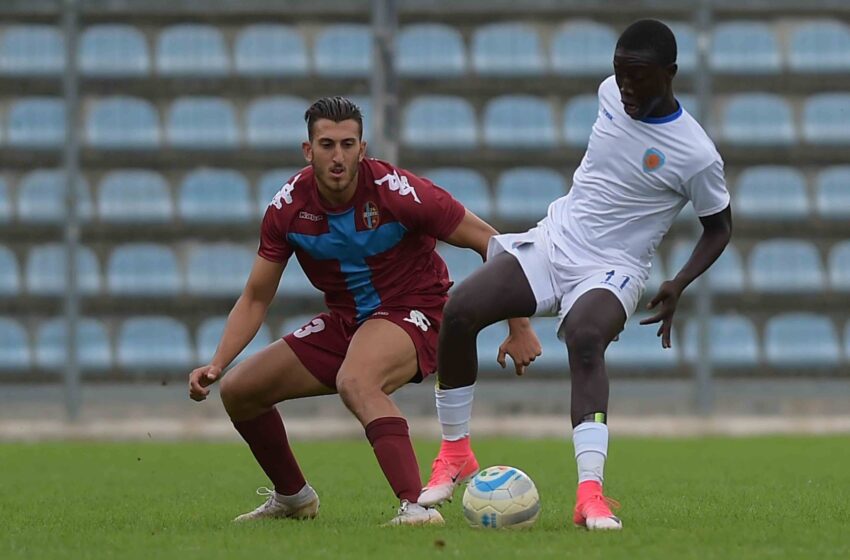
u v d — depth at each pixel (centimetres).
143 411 9244
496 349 9231
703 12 8981
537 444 6334
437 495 2316
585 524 2180
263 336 9344
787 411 9431
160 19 10081
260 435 2498
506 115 10000
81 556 1936
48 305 9475
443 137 9925
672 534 2145
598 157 2323
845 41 10169
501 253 2361
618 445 6197
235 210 9700
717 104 10000
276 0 10119
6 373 9269
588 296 2255
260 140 9850
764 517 2558
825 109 9975
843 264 9706
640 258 2325
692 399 9281
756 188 9869
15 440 7531
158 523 2528
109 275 9556
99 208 9644
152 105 9906
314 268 2420
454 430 2431
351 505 2997
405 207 2356
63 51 10025
